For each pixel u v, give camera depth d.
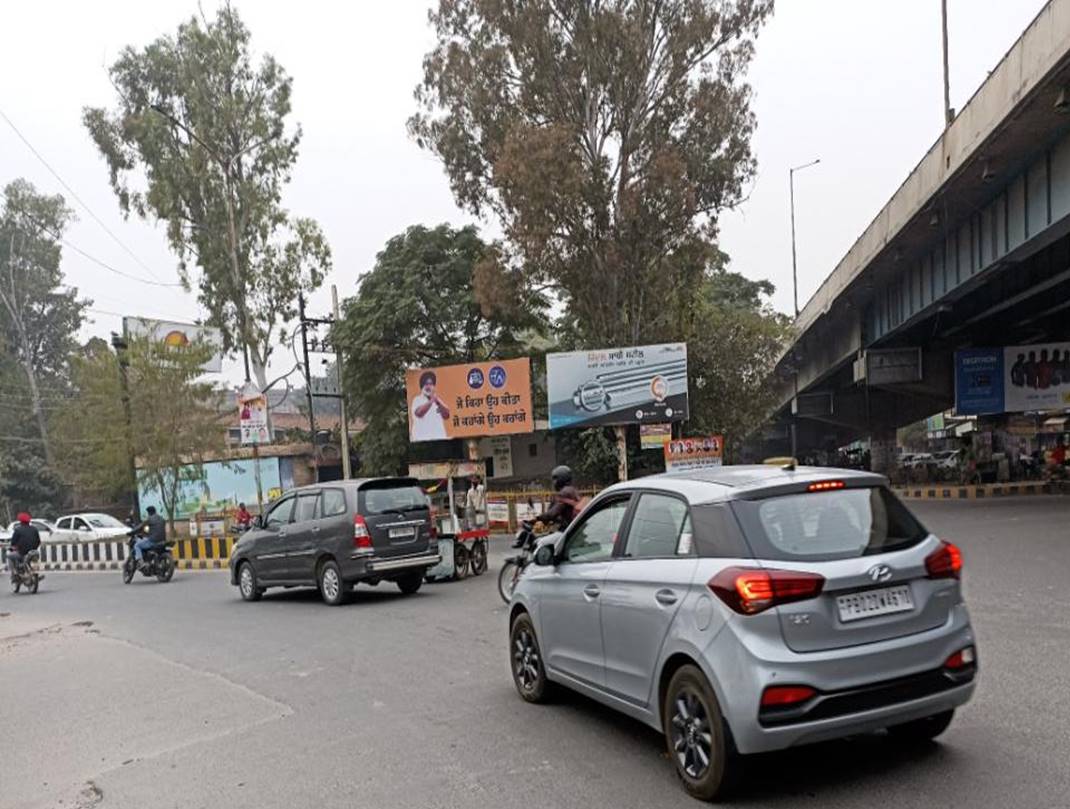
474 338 34.03
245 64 39.06
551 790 4.94
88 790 5.57
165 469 28.69
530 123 29.66
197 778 5.62
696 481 5.18
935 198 20.66
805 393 50.22
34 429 54.00
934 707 4.58
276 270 38.94
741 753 4.35
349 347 32.50
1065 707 5.77
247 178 38.94
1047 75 14.30
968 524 20.09
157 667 9.48
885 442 49.19
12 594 20.61
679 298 32.00
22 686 9.17
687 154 29.62
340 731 6.43
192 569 24.42
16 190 54.38
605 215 28.89
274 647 10.10
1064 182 16.72
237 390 31.16
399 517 13.50
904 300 28.44
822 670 4.29
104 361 28.38
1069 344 31.55
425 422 29.33
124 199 38.69
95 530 32.69
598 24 28.56
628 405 26.92
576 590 5.90
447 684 7.64
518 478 33.97
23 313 54.88
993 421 38.34
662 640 4.88
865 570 4.45
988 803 4.32
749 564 4.45
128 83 38.28
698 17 29.02
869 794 4.52
